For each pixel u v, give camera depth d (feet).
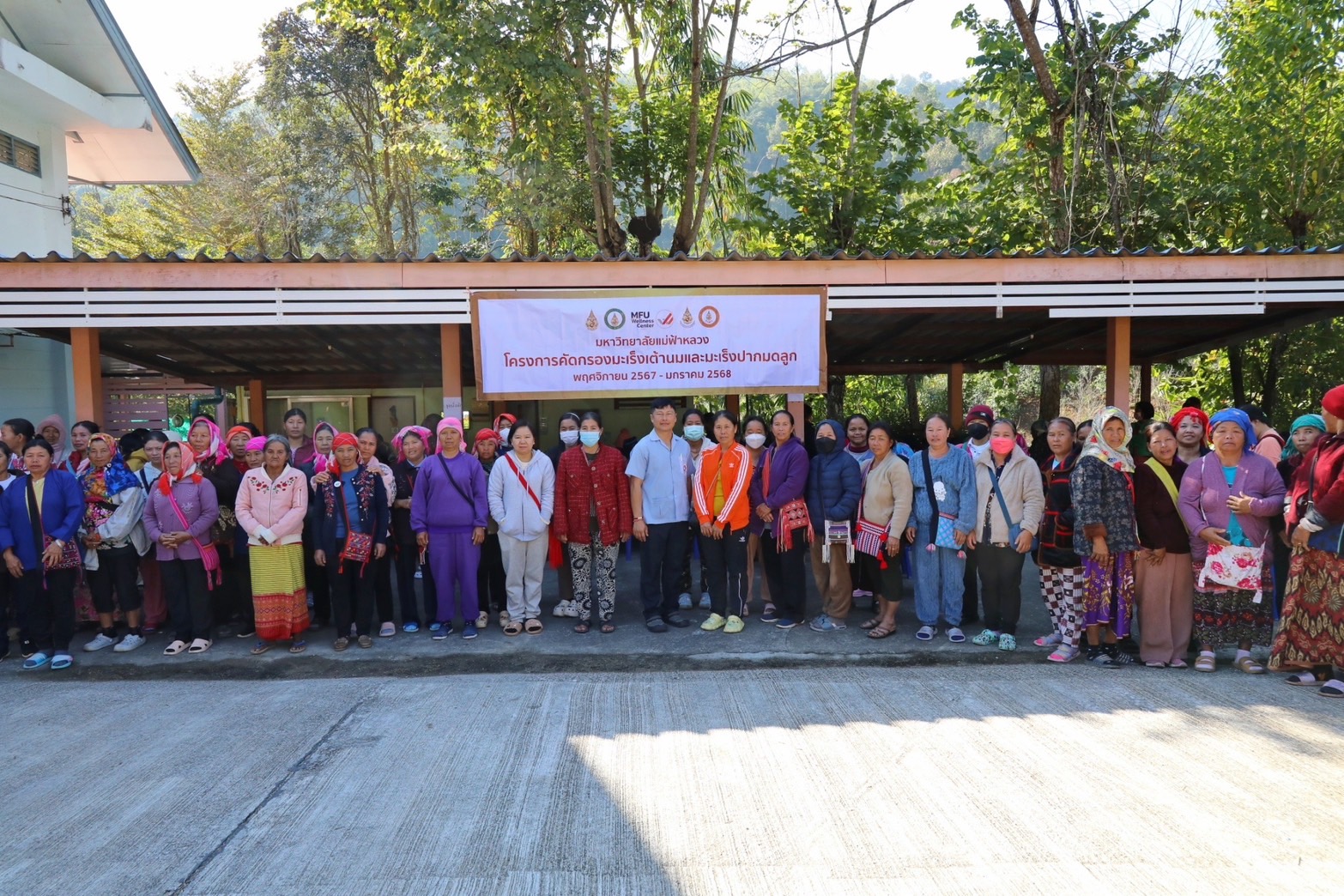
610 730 15.76
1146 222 50.70
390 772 14.03
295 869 11.12
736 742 15.07
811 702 17.16
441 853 11.43
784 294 27.40
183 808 12.86
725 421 22.84
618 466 23.36
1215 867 10.75
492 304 26.73
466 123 50.39
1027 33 46.80
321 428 22.75
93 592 22.36
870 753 14.47
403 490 24.21
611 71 59.36
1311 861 10.84
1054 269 27.48
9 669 20.89
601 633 23.36
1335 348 45.68
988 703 16.96
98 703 17.90
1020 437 22.97
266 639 21.71
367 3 50.88
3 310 25.62
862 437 23.79
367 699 17.74
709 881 10.66
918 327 35.60
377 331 33.04
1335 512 16.60
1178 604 19.49
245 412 55.57
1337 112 44.27
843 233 59.41
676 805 12.67
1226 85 47.50
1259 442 22.65
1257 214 48.44
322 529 21.71
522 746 15.03
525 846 11.57
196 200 92.53
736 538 23.04
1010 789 13.01
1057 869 10.75
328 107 88.84
